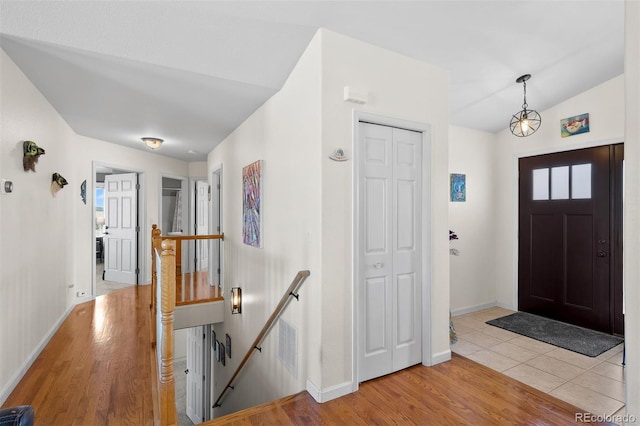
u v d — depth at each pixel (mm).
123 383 2574
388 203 2611
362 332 2484
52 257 3482
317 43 2334
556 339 3494
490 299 4711
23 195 2734
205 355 5355
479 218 4594
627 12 668
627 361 662
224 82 2908
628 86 665
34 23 2172
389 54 2586
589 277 3791
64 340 3393
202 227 7176
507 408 2176
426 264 2758
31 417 1214
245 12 2182
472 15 2309
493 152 4750
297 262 2660
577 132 3809
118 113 3729
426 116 2762
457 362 2832
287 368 2834
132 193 5938
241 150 4164
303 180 2547
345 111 2371
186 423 5668
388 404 2225
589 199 3768
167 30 2318
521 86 3463
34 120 2971
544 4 2275
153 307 3406
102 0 2076
